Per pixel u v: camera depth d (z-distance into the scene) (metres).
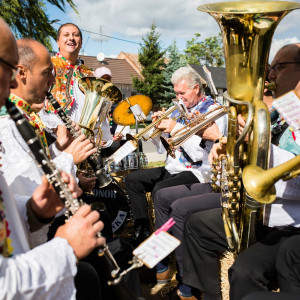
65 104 3.51
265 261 1.81
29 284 0.99
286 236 1.92
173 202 2.70
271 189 1.62
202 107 3.42
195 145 3.15
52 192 1.33
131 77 34.44
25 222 1.35
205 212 2.27
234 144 1.98
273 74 2.24
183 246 2.38
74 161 2.03
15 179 1.58
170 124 3.07
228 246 2.13
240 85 1.96
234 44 1.94
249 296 1.55
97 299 1.55
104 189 3.42
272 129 2.36
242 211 1.94
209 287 2.25
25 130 1.24
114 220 3.50
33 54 1.92
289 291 1.68
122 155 3.20
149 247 1.29
